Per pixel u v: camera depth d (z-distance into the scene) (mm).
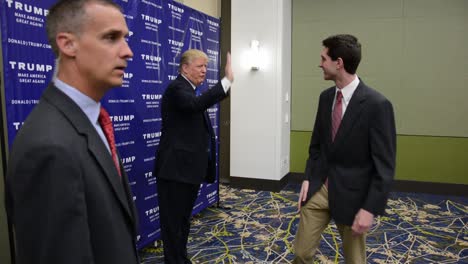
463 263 2939
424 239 3432
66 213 732
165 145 2469
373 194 1645
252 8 5004
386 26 5109
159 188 2504
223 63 5293
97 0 868
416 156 5152
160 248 3230
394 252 3141
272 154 5043
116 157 1007
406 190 5199
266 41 4977
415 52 5031
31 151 728
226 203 4496
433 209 4340
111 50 875
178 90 2375
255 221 3875
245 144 5156
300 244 1955
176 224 2504
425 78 5027
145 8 2912
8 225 2006
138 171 2941
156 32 3064
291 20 5480
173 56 3322
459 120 4941
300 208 1993
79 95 877
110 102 2604
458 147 4973
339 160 1801
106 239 837
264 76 5012
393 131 1679
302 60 5500
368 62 5227
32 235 730
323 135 1924
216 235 3488
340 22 5289
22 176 725
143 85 2945
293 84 5574
